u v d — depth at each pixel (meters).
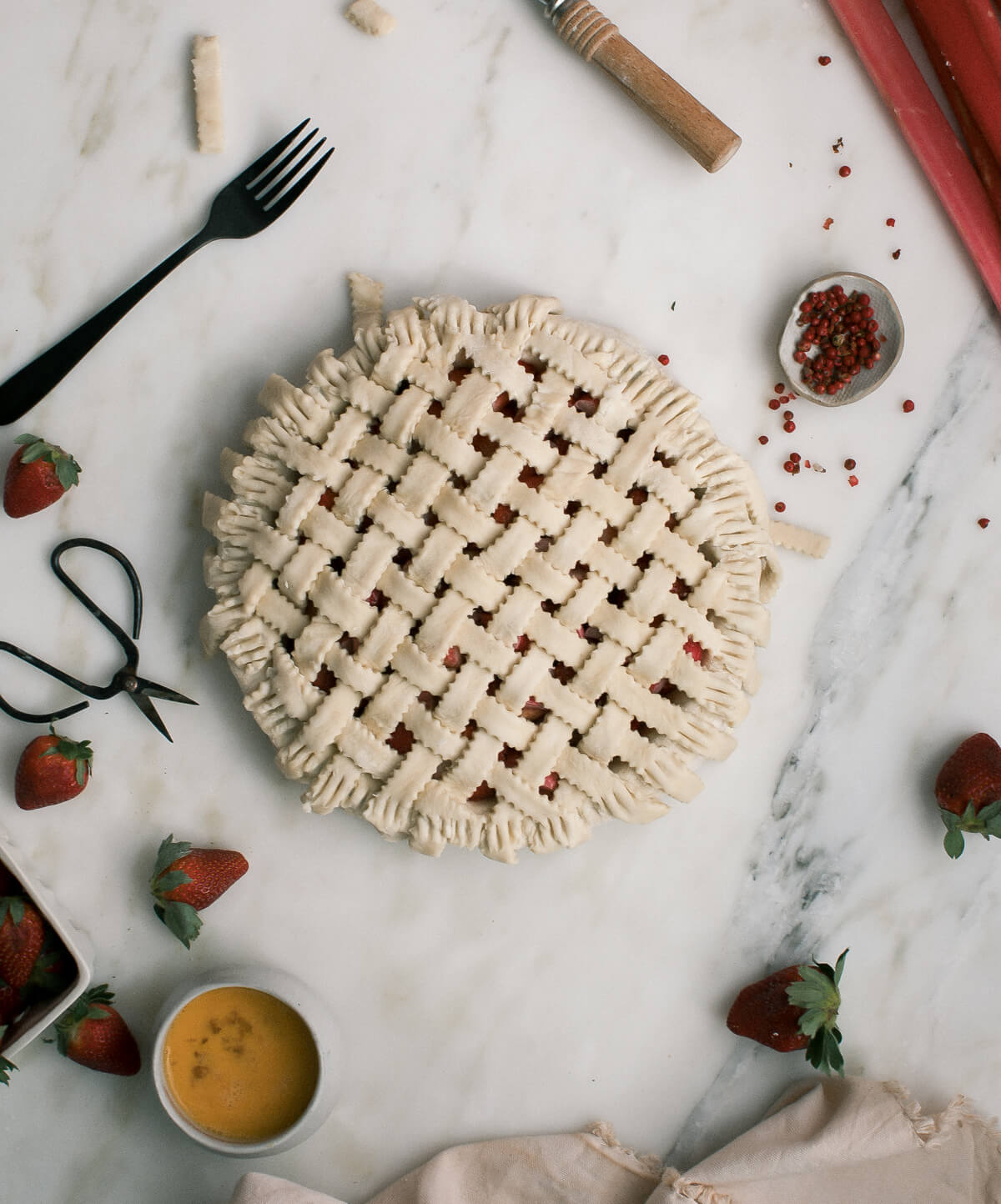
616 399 0.78
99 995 0.83
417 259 0.85
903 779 0.86
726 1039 0.86
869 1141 0.82
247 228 0.84
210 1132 0.82
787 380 0.85
